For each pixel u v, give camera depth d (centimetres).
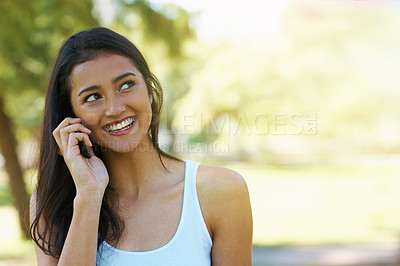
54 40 824
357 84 1883
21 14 725
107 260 170
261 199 1734
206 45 2327
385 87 1848
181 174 181
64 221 183
